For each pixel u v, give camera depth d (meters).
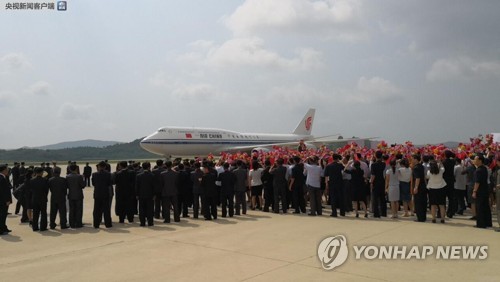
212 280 6.87
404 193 13.70
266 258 8.28
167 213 13.25
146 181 12.56
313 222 12.75
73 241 10.39
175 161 16.89
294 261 8.03
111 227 12.52
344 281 6.75
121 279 7.04
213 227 12.17
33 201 12.03
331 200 13.97
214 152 47.25
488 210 11.41
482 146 17.89
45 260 8.44
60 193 12.30
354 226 11.88
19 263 8.21
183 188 14.45
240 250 9.02
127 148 195.25
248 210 16.09
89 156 172.50
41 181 12.08
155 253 8.88
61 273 7.46
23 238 10.88
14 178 21.97
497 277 6.93
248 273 7.26
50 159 154.00
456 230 11.07
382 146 18.27
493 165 13.44
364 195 13.67
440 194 12.20
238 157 18.56
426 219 13.20
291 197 16.19
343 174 15.34
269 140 55.66
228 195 14.21
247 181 16.30
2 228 11.56
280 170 14.91
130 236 10.95
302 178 14.93
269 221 13.11
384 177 14.19
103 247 9.60
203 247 9.40
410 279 6.85
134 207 14.70
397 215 13.71
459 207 14.25
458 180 13.96
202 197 13.67
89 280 7.01
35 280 7.06
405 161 13.71
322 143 57.66
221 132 48.41
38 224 12.77
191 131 45.06
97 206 12.39
